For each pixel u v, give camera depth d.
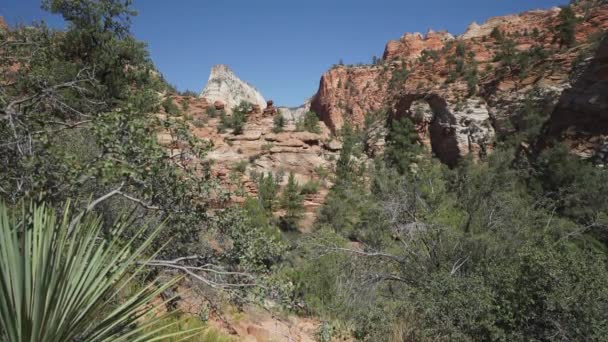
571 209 18.12
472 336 5.93
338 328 7.43
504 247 9.35
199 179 3.73
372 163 71.31
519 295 5.75
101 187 3.51
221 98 176.88
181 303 5.34
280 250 4.20
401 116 88.38
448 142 71.62
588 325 5.33
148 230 3.89
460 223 11.30
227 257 3.97
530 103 58.94
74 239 2.53
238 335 6.03
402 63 126.56
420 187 11.87
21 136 3.19
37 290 2.21
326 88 140.00
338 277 10.21
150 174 3.28
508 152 26.66
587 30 68.50
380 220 11.33
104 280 2.64
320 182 69.69
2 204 2.55
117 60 13.25
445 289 6.58
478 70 82.62
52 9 12.59
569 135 49.81
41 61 5.34
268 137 75.38
